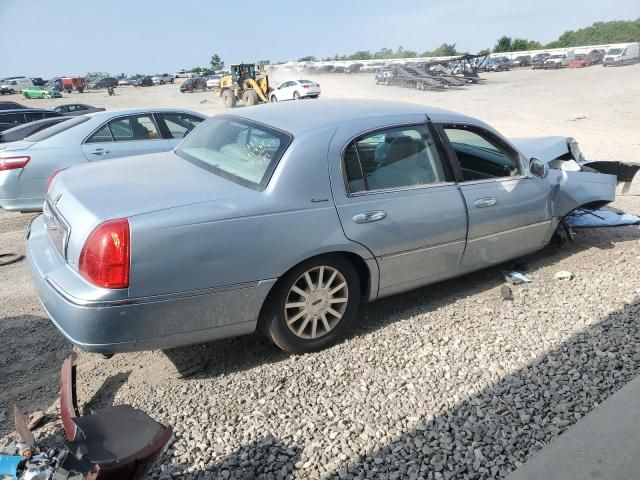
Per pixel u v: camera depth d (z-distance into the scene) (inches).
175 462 100.7
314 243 129.2
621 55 1905.8
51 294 115.1
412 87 1659.7
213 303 119.5
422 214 148.5
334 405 117.5
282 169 128.5
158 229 112.0
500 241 172.7
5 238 261.6
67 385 106.4
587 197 199.2
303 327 135.3
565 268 195.3
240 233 119.9
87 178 138.4
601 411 112.5
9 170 257.6
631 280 180.5
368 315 160.9
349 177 137.3
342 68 2689.5
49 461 91.6
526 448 103.7
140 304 111.3
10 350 147.1
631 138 533.6
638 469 97.5
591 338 142.6
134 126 291.4
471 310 162.6
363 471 98.1
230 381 128.1
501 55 2463.1
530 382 124.2
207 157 150.5
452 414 113.7
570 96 1092.5
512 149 177.8
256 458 101.7
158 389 125.6
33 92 2140.7
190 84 2303.2
